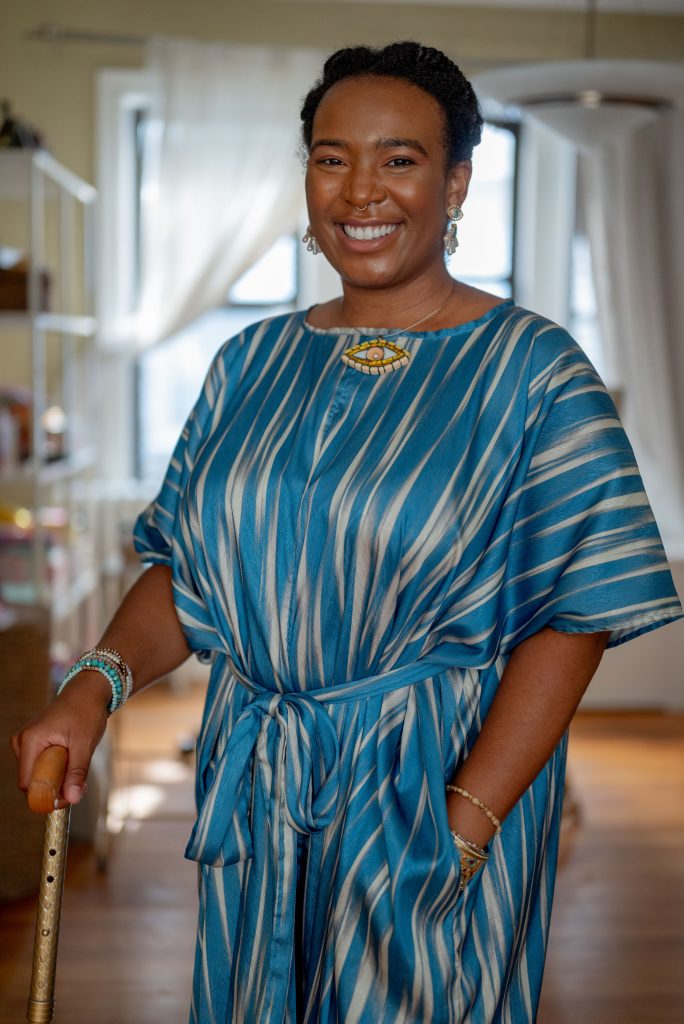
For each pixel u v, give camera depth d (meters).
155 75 4.98
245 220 5.04
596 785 4.04
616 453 1.25
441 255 1.37
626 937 2.92
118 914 2.97
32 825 3.04
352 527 1.26
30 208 3.72
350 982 1.26
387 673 1.29
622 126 4.05
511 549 1.28
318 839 1.31
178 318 5.08
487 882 1.28
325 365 1.37
